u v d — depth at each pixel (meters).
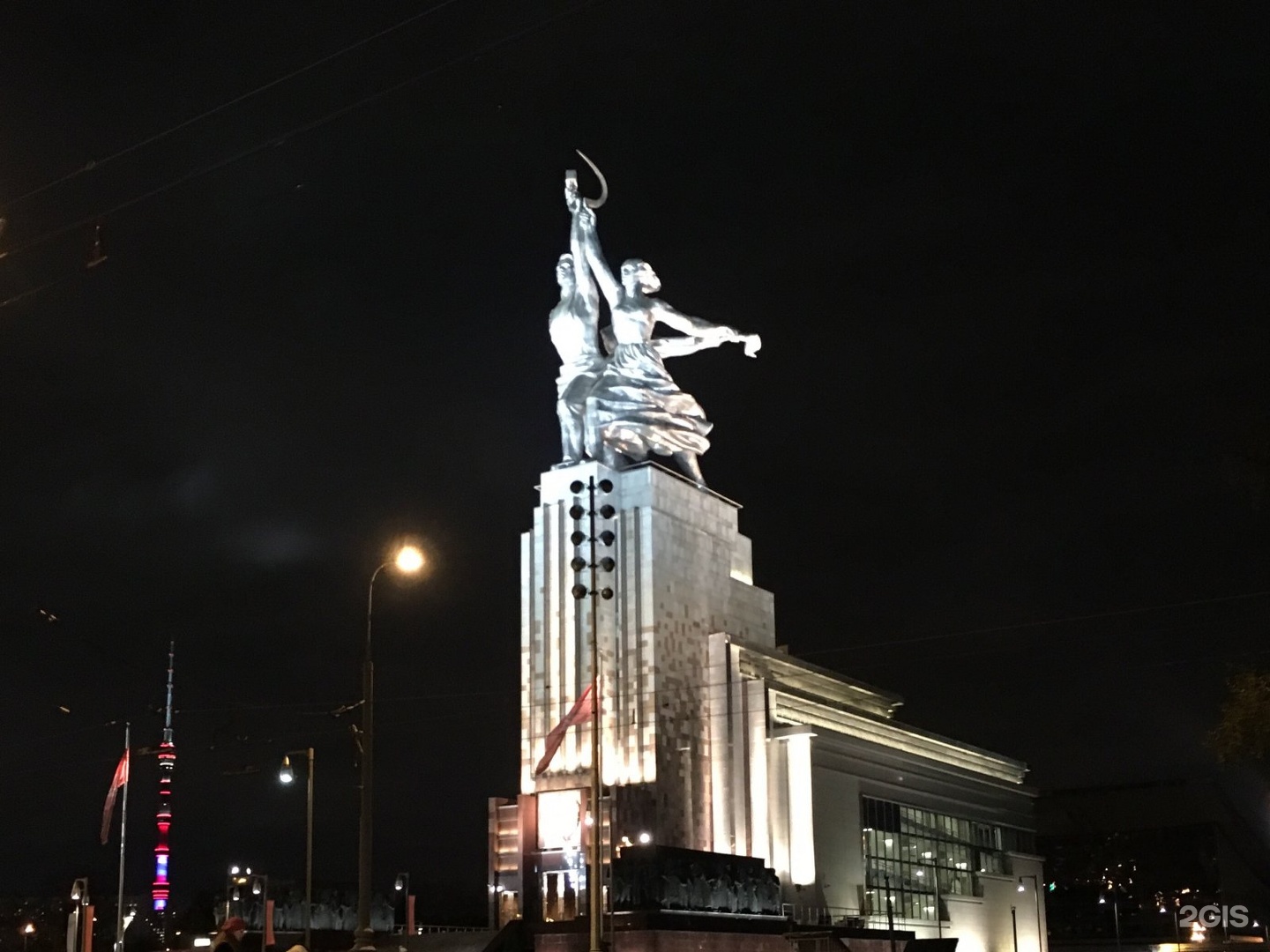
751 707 95.06
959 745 119.31
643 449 99.75
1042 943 125.44
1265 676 46.81
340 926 88.19
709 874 81.06
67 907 133.25
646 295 103.81
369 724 40.91
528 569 97.31
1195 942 148.25
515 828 93.50
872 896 98.62
